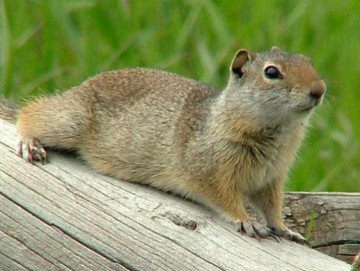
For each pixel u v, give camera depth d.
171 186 12.93
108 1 19.08
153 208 11.32
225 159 12.57
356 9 19.84
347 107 18.31
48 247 10.85
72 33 18.44
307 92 12.22
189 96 13.28
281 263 10.55
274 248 10.98
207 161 12.62
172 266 10.55
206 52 18.30
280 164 12.84
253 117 12.52
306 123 12.87
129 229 10.88
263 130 12.61
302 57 12.80
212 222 11.40
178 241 10.76
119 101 13.44
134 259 10.64
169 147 12.94
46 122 13.27
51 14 18.42
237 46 18.58
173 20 19.09
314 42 19.45
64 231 10.89
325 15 19.86
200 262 10.53
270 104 12.41
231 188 12.59
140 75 13.73
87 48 18.30
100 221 10.98
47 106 13.48
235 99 12.64
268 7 19.41
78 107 13.37
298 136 12.84
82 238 10.83
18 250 10.91
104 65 17.98
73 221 10.99
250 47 18.67
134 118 13.25
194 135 12.85
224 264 10.48
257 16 19.20
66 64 18.22
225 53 18.25
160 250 10.66
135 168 13.11
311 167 16.88
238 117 12.57
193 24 19.03
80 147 13.34
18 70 17.95
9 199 11.23
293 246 11.24
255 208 13.27
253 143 12.65
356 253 12.91
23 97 15.55
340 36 19.50
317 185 16.67
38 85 17.31
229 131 12.58
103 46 18.66
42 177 11.72
